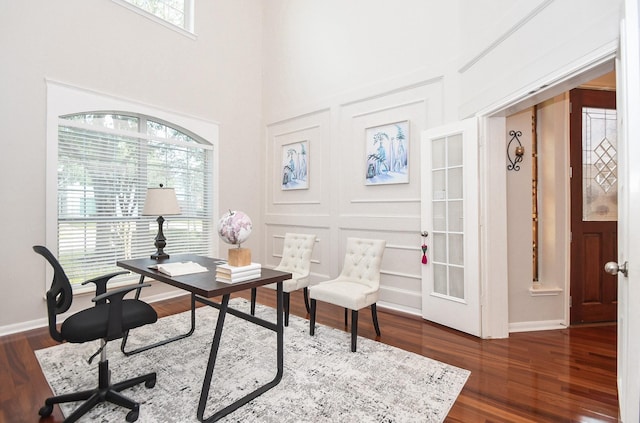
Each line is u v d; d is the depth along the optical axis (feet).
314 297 9.30
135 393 6.36
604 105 10.57
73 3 10.68
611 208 10.57
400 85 11.75
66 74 10.53
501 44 8.30
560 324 10.07
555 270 10.14
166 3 13.80
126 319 5.97
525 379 6.94
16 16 9.57
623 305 4.74
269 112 16.66
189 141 14.23
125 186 12.10
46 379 6.91
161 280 6.83
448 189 10.22
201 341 8.91
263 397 6.22
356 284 9.68
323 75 14.37
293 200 15.56
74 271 10.78
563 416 5.71
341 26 13.73
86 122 11.22
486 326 9.20
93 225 11.24
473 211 9.36
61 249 10.52
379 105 12.44
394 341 9.00
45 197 10.09
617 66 5.12
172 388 6.55
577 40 5.90
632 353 4.22
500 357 7.99
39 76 9.98
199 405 5.55
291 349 8.41
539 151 10.55
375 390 6.48
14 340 8.98
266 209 16.75
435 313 10.47
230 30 15.66
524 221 9.87
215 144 14.90
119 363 7.60
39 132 9.96
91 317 5.90
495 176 9.32
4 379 6.92
